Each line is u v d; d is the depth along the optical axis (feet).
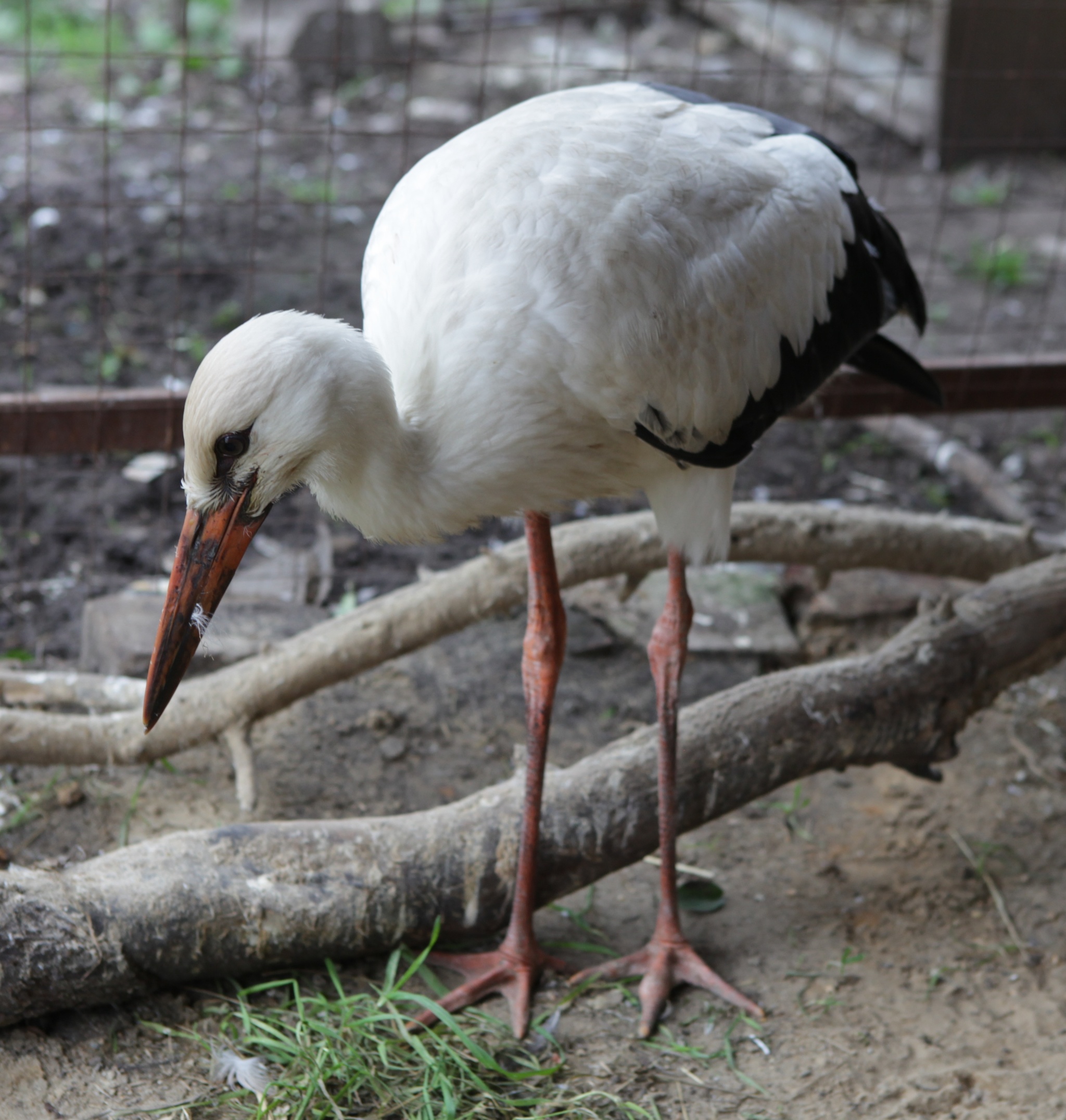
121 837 11.47
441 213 9.16
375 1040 9.39
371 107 30.86
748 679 14.24
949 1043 10.00
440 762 12.86
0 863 10.95
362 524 9.19
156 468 17.33
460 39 35.83
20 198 23.80
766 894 11.64
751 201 9.66
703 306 9.21
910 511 17.35
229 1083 9.09
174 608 8.71
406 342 9.13
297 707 13.32
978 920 11.39
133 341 19.88
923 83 30.66
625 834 10.55
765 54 18.49
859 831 12.52
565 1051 9.77
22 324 19.93
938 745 11.62
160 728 11.46
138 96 30.04
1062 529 17.30
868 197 11.81
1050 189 29.53
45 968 8.95
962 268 25.26
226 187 25.44
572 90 10.55
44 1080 8.92
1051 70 30.32
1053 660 12.36
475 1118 9.00
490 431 8.89
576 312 8.71
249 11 32.76
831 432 19.52
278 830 10.03
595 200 8.93
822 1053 9.84
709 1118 9.20
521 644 14.49
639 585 15.07
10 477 16.89
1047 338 22.47
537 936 10.95
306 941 9.78
